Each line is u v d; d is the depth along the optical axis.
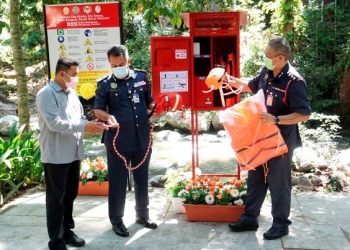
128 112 3.42
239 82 3.71
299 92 3.16
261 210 4.00
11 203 4.33
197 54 3.99
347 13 10.28
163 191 4.63
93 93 4.52
